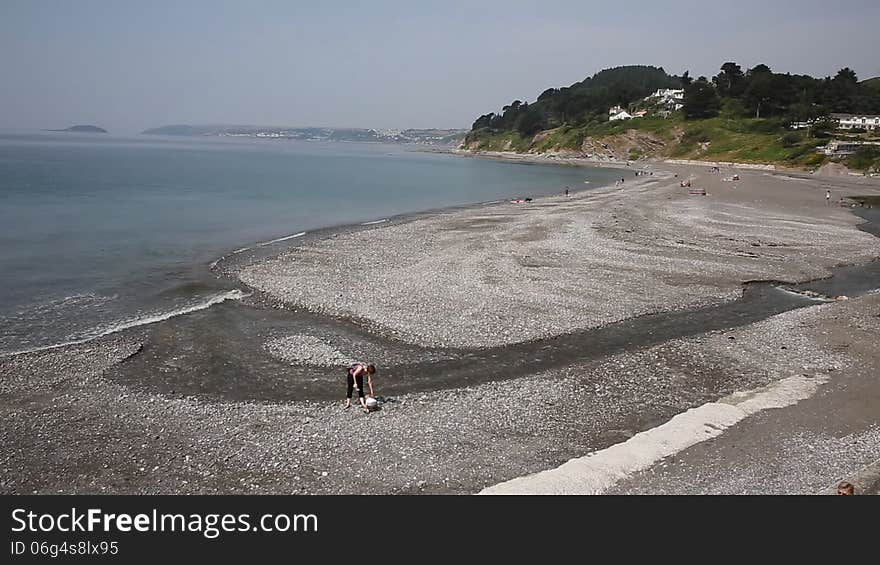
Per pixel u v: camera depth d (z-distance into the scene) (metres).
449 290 29.55
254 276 32.03
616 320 26.27
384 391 19.11
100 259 35.34
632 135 174.38
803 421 16.48
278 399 18.47
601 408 17.86
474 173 123.88
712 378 20.08
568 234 44.38
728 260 37.44
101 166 104.50
